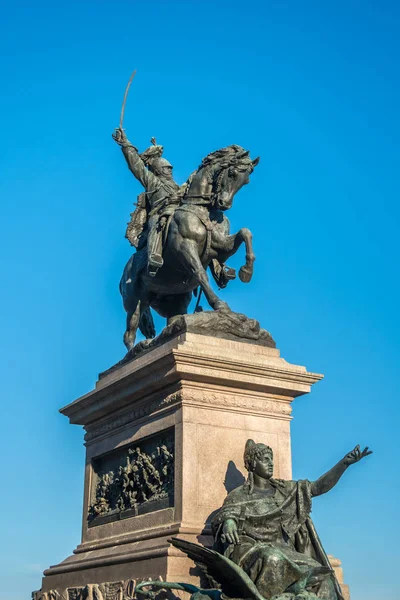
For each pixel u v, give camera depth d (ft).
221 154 46.73
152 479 42.27
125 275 51.39
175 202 48.16
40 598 48.19
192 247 45.37
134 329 50.98
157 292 49.75
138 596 38.32
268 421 42.11
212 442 40.32
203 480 39.58
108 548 43.70
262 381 41.70
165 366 40.86
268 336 43.75
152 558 38.34
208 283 44.37
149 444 43.50
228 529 35.22
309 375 42.73
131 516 43.47
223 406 41.06
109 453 47.37
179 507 39.09
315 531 37.27
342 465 37.09
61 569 46.70
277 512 36.76
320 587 34.42
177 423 40.50
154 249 46.55
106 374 48.62
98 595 41.42
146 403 43.62
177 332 42.45
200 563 34.27
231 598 33.37
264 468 37.55
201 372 40.32
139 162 51.31
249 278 44.70
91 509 47.85
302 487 37.58
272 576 33.45
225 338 42.42
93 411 48.03
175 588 35.35
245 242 44.80
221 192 45.78
